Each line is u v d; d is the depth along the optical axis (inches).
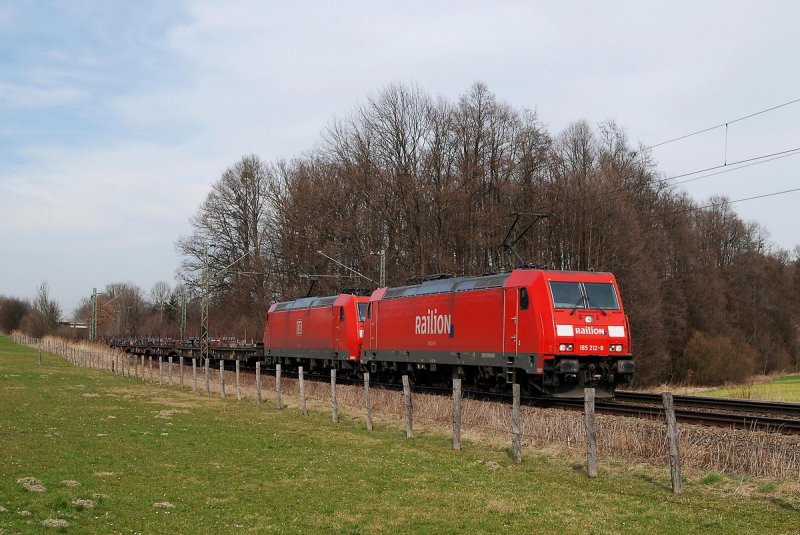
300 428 784.9
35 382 1339.8
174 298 4731.8
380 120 2212.1
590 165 2321.6
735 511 418.6
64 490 457.7
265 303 2610.7
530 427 696.4
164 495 455.8
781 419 693.3
